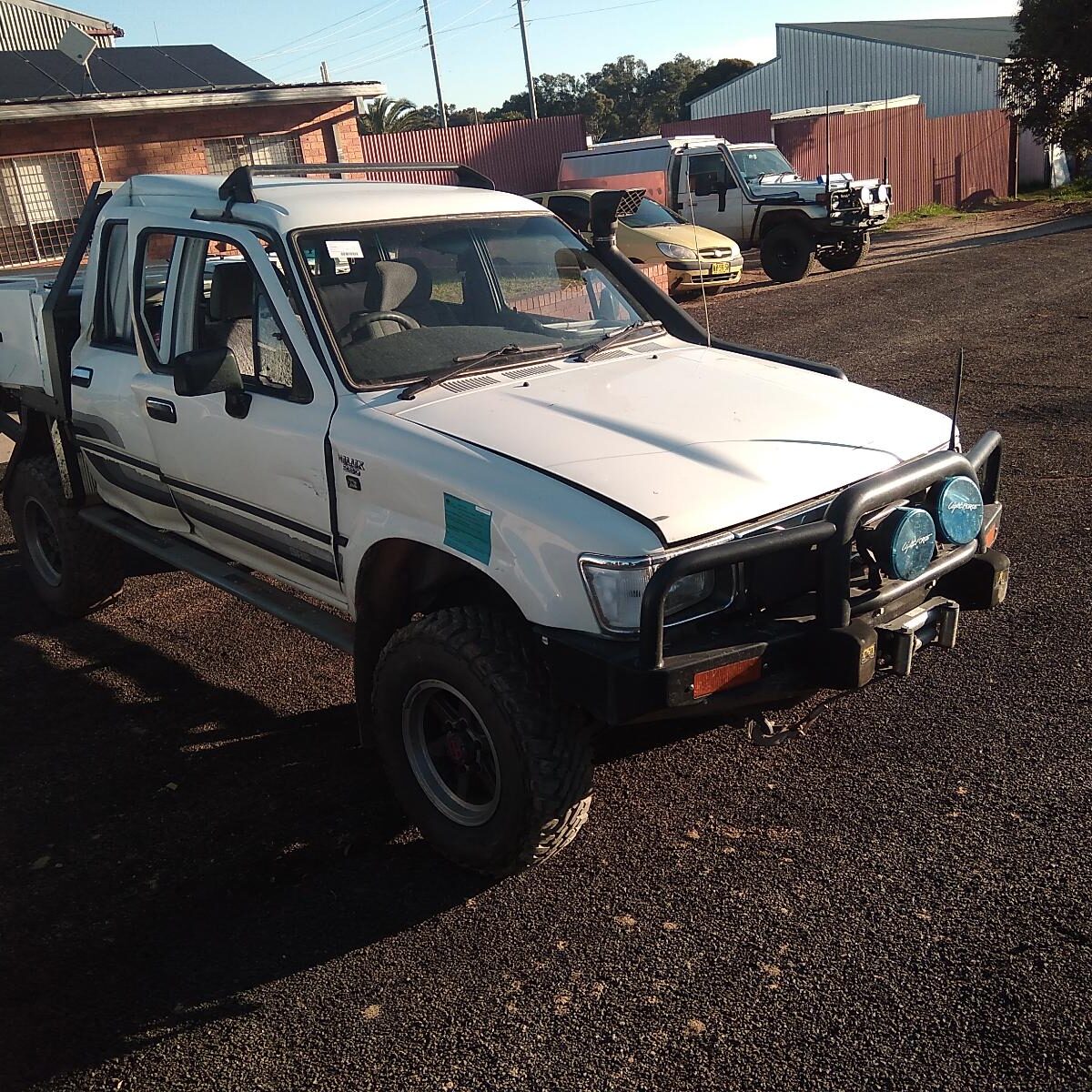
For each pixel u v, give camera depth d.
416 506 3.34
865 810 3.63
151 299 4.67
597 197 4.75
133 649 5.34
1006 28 46.28
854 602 3.15
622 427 3.38
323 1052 2.78
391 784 3.63
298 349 3.81
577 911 3.25
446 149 25.02
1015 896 3.16
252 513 4.16
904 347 10.98
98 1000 3.00
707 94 46.25
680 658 2.91
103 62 21.61
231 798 3.98
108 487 5.27
